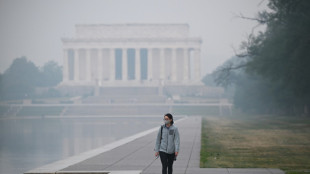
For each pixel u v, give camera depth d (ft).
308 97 540.52
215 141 268.62
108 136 430.20
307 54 380.58
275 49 414.21
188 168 147.43
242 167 151.74
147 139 280.51
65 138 410.11
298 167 152.35
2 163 231.09
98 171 139.33
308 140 270.26
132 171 139.85
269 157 183.11
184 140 272.72
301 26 382.63
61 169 145.28
